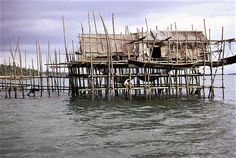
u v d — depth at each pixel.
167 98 51.56
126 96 50.91
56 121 31.56
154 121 31.05
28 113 37.25
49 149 21.36
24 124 29.91
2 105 45.62
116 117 33.69
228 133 25.42
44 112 38.09
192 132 25.94
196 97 53.50
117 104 44.44
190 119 31.97
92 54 49.12
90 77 46.59
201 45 51.56
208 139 23.62
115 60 48.47
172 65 45.41
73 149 21.36
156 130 26.89
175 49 51.00
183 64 45.44
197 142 22.84
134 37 52.12
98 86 53.12
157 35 51.50
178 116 33.97
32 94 65.56
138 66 45.38
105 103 45.56
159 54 51.19
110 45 47.09
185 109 39.38
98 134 25.58
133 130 26.98
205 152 20.45
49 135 25.22
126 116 34.34
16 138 24.22
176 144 22.41
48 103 47.88
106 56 49.66
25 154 20.33
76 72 55.28
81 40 49.34
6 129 27.48
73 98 53.22
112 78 45.28
